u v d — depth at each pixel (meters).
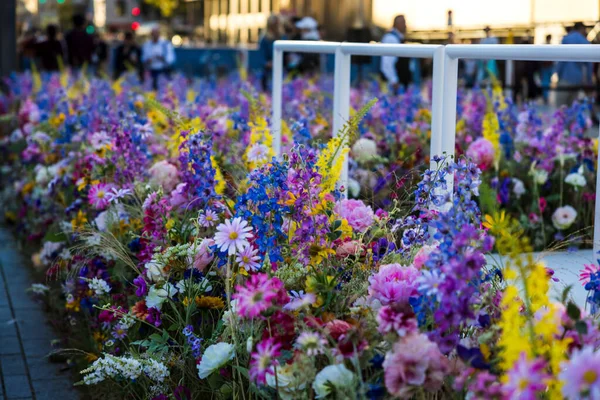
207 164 3.71
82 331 4.38
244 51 21.69
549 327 2.22
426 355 2.28
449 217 2.52
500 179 5.62
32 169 6.84
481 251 2.46
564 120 6.42
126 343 3.76
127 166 4.50
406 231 3.06
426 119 6.72
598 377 1.85
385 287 2.68
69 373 4.31
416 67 10.88
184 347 3.14
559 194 5.82
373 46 4.09
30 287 5.82
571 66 10.86
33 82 10.84
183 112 6.69
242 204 3.11
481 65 10.22
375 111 6.92
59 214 5.36
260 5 22.47
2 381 4.19
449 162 3.30
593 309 2.73
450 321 2.34
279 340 2.61
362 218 3.33
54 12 35.22
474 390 2.16
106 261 4.03
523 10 12.66
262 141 4.70
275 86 5.22
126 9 37.56
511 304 2.34
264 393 2.60
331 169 3.37
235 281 3.17
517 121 6.52
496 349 2.35
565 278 3.29
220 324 3.04
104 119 5.21
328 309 2.77
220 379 2.92
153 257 3.35
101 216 4.14
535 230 5.43
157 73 17.20
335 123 4.46
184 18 34.56
